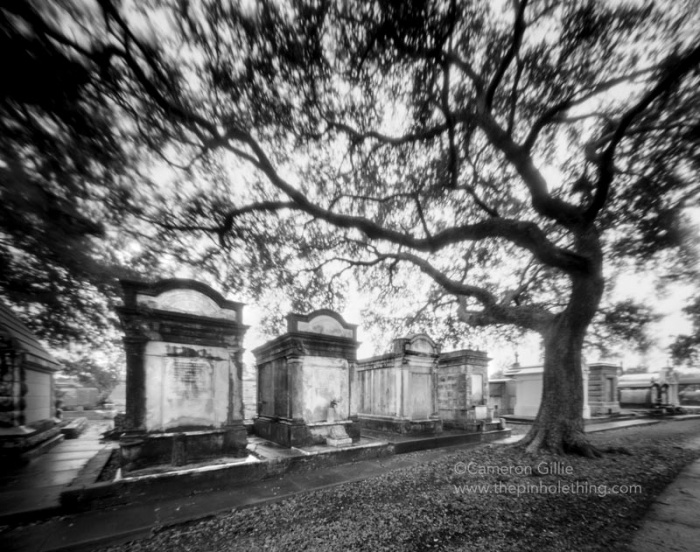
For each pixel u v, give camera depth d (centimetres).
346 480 598
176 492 522
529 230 722
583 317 764
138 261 730
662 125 637
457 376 1214
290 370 804
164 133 610
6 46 383
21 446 691
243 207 799
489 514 407
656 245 836
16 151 441
